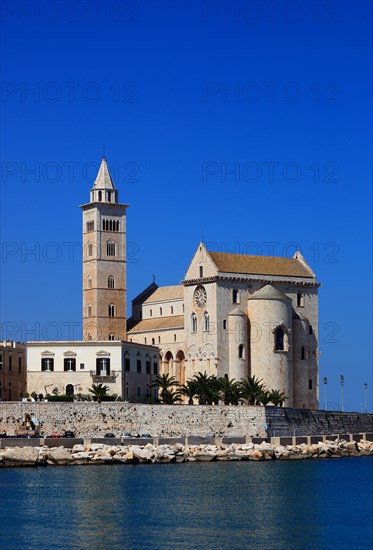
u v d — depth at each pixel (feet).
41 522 532.32
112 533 510.58
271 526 533.96
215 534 512.63
